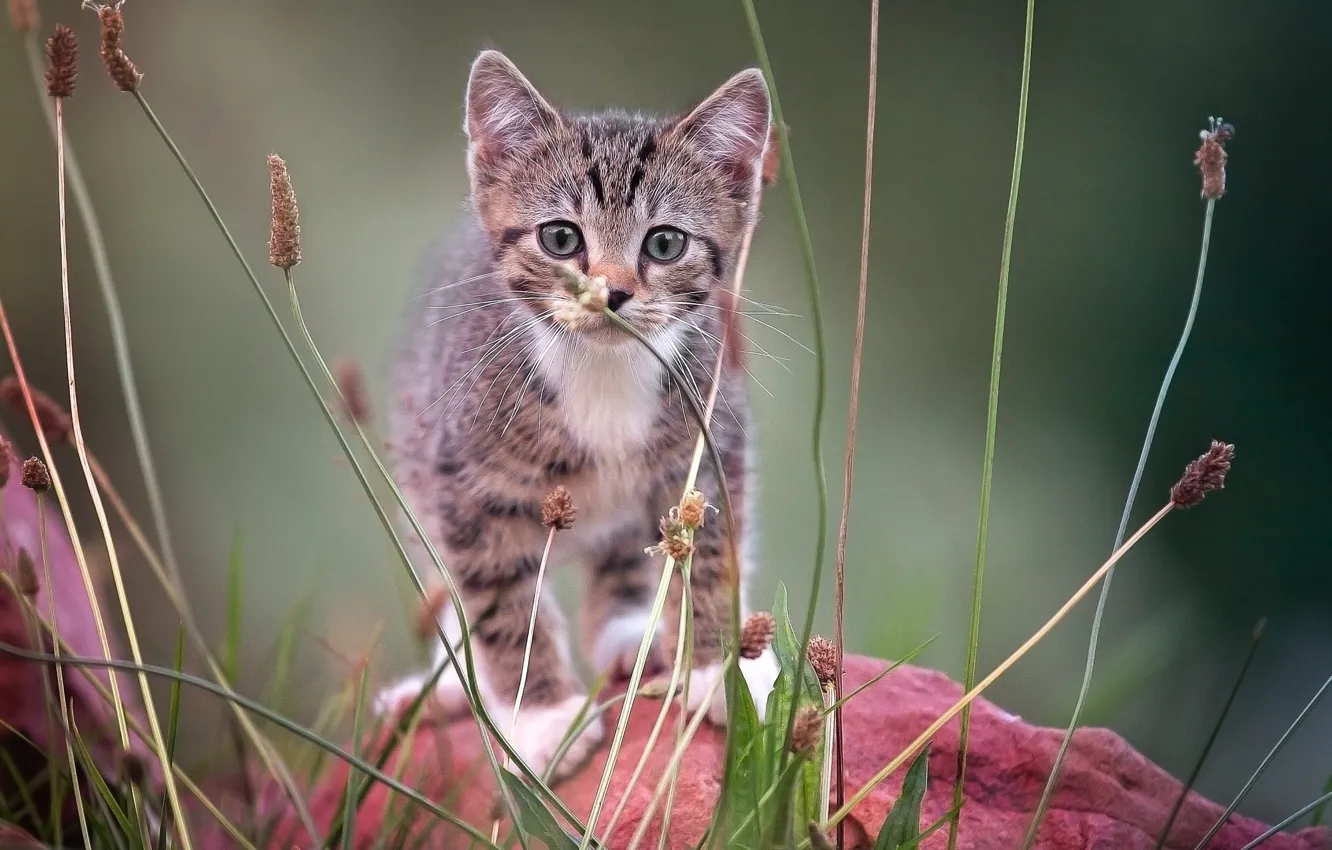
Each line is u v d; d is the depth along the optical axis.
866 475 2.68
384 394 2.04
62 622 1.89
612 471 1.94
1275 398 2.90
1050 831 1.85
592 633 1.99
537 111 1.94
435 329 1.99
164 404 2.74
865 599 2.18
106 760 1.87
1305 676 2.52
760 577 2.16
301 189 2.93
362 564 2.31
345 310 2.86
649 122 1.96
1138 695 2.09
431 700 1.87
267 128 2.95
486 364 1.94
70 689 1.87
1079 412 2.94
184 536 2.57
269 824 1.83
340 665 1.94
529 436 1.93
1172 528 2.79
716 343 1.95
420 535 1.81
